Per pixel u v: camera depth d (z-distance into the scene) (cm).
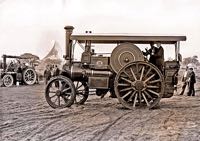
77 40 817
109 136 506
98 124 596
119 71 762
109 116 676
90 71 790
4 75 1573
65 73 827
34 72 1557
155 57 819
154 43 823
